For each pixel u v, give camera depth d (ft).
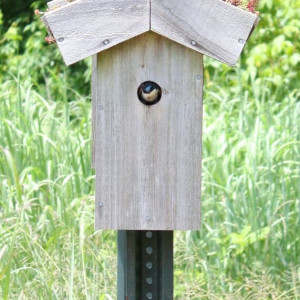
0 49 57.16
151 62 20.58
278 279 30.94
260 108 37.99
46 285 25.30
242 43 20.25
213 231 31.96
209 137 35.70
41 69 53.93
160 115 20.67
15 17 59.67
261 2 48.65
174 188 20.75
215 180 34.19
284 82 47.26
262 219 32.32
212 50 20.30
